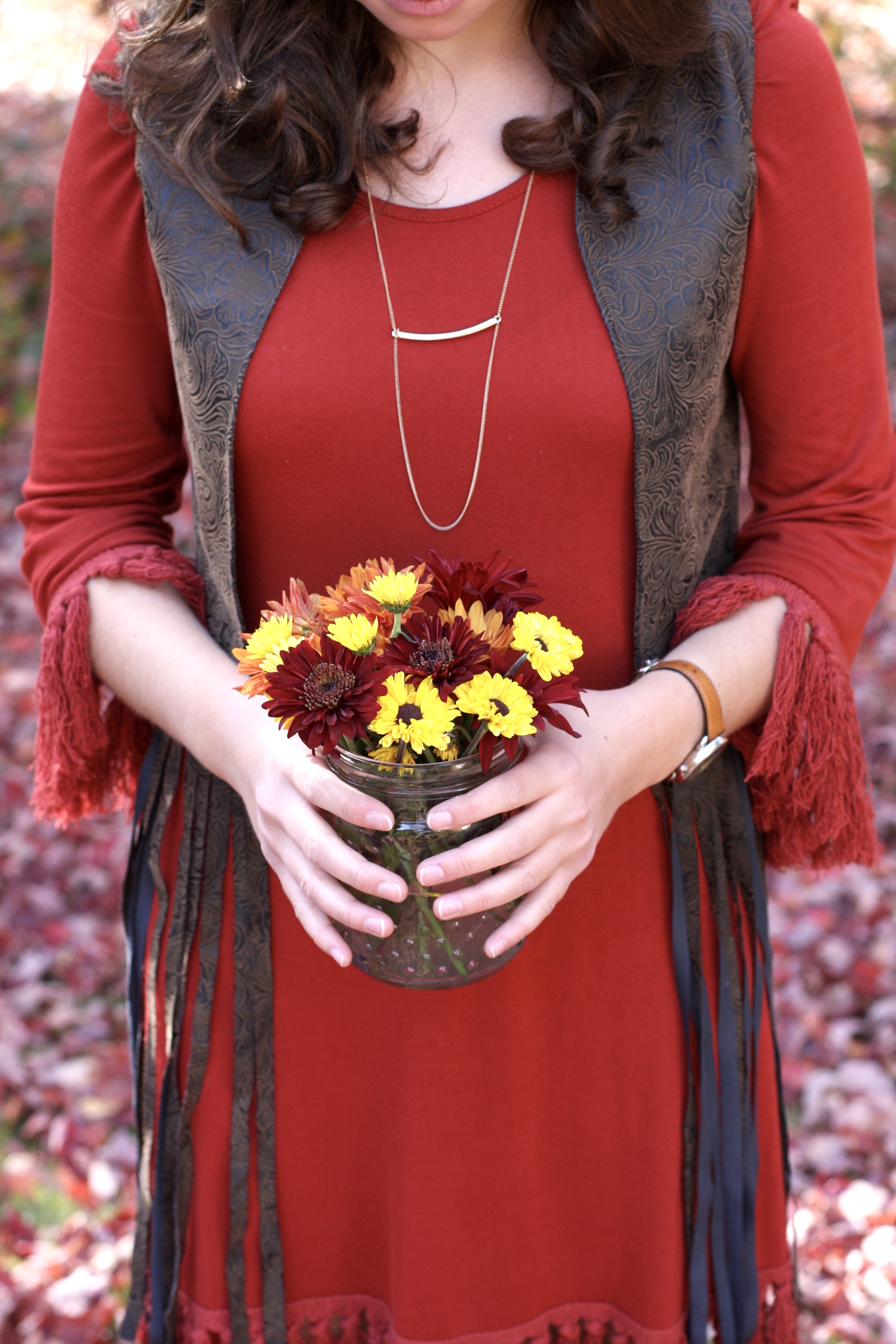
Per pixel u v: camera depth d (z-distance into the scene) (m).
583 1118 1.35
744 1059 1.36
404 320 1.16
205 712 1.22
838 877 2.98
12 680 3.93
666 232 1.15
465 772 1.03
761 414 1.28
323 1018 1.32
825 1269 2.12
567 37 1.16
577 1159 1.36
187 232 1.19
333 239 1.18
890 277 5.45
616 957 1.31
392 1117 1.32
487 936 1.10
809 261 1.19
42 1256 2.22
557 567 1.22
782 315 1.21
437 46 1.18
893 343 5.00
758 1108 1.40
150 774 1.39
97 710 1.33
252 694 1.03
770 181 1.17
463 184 1.18
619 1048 1.32
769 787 1.33
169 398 1.33
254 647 1.03
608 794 1.13
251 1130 1.35
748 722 1.27
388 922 1.06
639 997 1.31
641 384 1.15
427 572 1.06
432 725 0.94
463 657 0.97
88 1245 2.25
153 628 1.27
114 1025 2.82
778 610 1.25
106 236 1.24
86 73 1.28
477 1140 1.31
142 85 1.19
